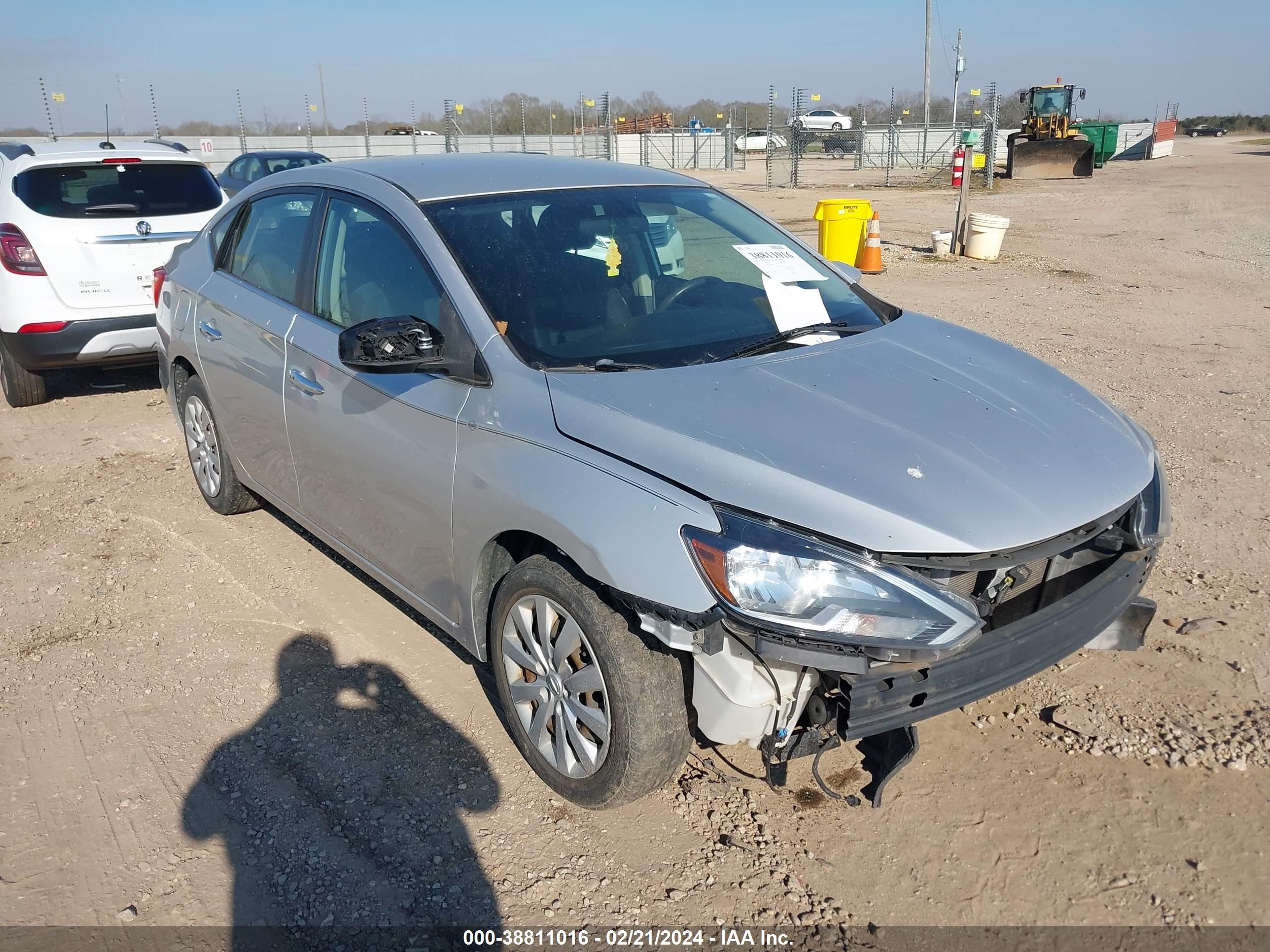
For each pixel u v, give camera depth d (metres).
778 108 56.50
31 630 4.12
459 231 3.37
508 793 3.08
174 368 5.20
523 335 3.10
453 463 3.08
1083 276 12.49
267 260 4.29
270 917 2.64
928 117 41.47
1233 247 15.31
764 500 2.48
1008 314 10.01
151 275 7.05
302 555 4.73
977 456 2.71
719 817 2.94
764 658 2.42
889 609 2.39
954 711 3.40
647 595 2.49
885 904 2.61
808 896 2.65
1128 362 7.93
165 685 3.70
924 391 3.03
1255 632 3.82
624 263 3.50
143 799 3.09
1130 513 2.96
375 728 3.41
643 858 2.80
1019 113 46.50
